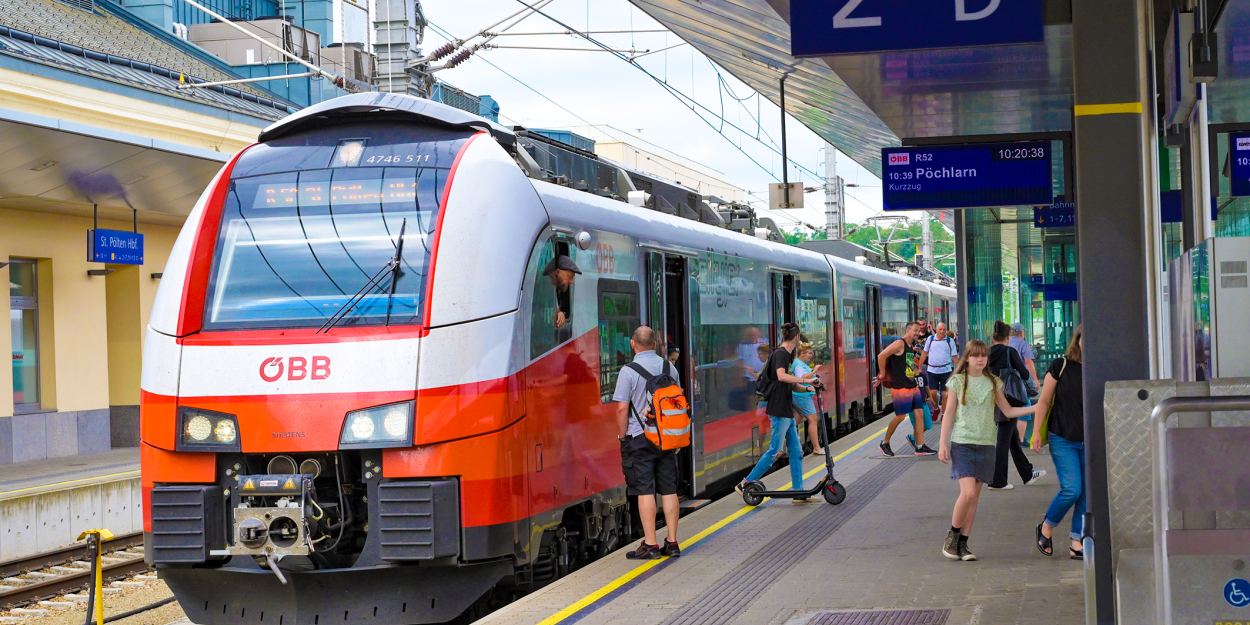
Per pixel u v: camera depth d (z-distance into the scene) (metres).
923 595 8.60
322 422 8.71
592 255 10.85
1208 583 4.55
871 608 8.23
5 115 17.91
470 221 9.15
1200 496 4.57
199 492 8.88
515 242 9.34
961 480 9.85
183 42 31.95
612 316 11.30
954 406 9.91
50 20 26.83
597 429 10.82
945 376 19.70
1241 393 5.09
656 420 10.27
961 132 18.14
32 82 20.45
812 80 17.55
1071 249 27.34
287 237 9.41
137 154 20.92
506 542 8.93
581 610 8.52
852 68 12.80
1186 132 11.79
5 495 15.70
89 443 24.53
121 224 25.47
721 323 14.98
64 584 13.62
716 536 11.60
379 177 9.49
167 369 9.08
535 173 10.30
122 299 26.28
